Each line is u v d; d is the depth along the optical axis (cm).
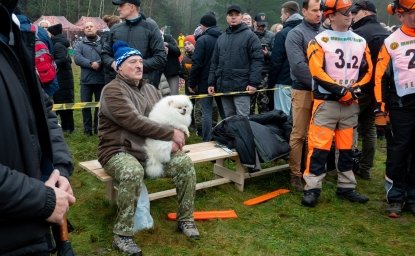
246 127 435
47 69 440
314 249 334
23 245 130
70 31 3309
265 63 688
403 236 361
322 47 395
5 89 125
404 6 364
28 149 132
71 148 602
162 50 486
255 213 399
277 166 488
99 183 458
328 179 499
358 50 401
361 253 331
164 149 336
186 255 315
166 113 346
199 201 419
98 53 667
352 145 428
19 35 138
